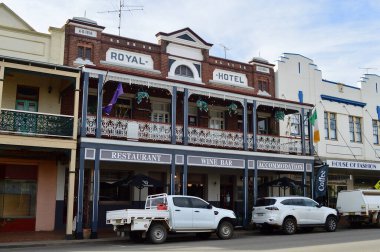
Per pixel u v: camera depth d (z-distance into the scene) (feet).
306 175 78.84
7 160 61.77
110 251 41.50
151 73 72.59
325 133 93.40
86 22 67.92
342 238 54.19
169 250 42.06
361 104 100.58
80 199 55.36
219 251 40.86
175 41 76.07
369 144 100.42
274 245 46.34
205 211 54.60
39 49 63.57
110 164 69.00
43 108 63.41
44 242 50.11
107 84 66.03
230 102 76.23
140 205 71.46
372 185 102.73
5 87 61.16
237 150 70.03
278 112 76.54
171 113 64.54
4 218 60.90
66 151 57.98
